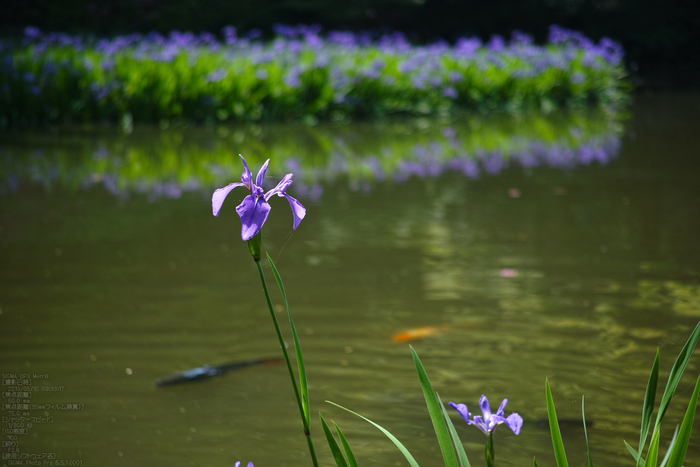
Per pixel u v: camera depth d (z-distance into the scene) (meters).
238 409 3.82
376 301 5.48
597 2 34.44
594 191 9.48
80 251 6.89
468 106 20.92
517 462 3.21
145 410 3.81
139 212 8.47
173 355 4.53
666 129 15.74
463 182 10.29
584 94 22.69
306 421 1.99
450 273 6.20
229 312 5.30
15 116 15.67
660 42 33.47
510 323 4.99
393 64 20.58
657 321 4.98
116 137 14.40
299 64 19.06
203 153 12.68
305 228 7.82
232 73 17.52
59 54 17.64
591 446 3.35
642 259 6.51
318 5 32.75
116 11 31.44
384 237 7.41
